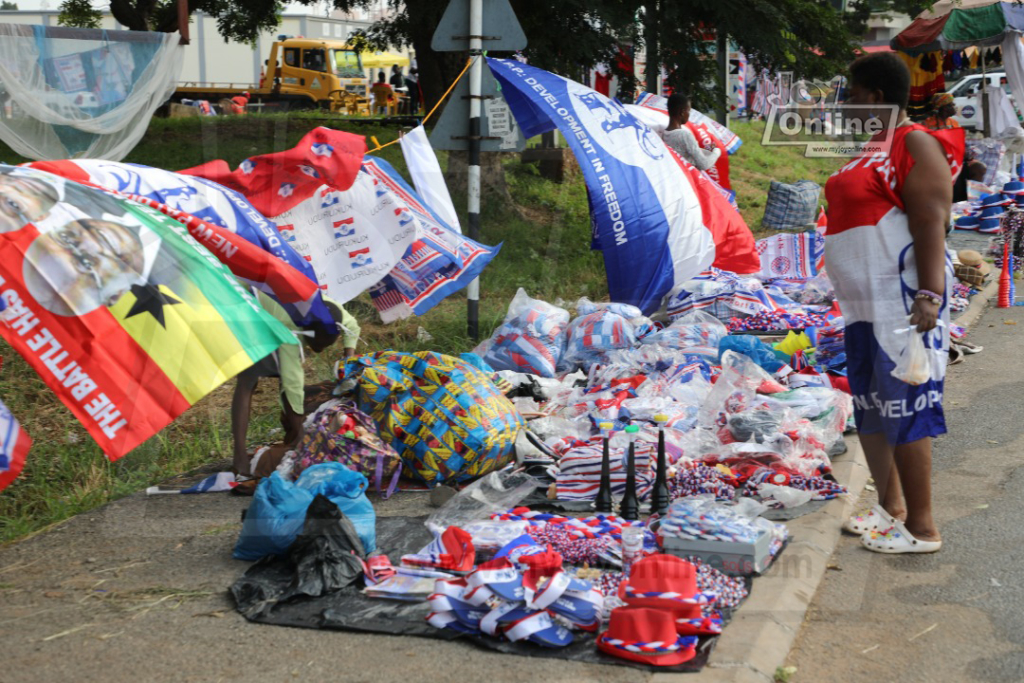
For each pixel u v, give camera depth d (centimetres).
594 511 472
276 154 572
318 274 600
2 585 407
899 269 416
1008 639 365
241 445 521
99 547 443
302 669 338
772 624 362
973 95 2014
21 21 1584
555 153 1312
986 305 972
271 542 408
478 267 695
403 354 535
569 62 1174
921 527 440
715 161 1001
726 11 1148
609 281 770
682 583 351
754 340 660
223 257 461
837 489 489
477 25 761
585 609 356
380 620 368
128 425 385
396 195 657
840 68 1213
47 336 388
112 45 1095
